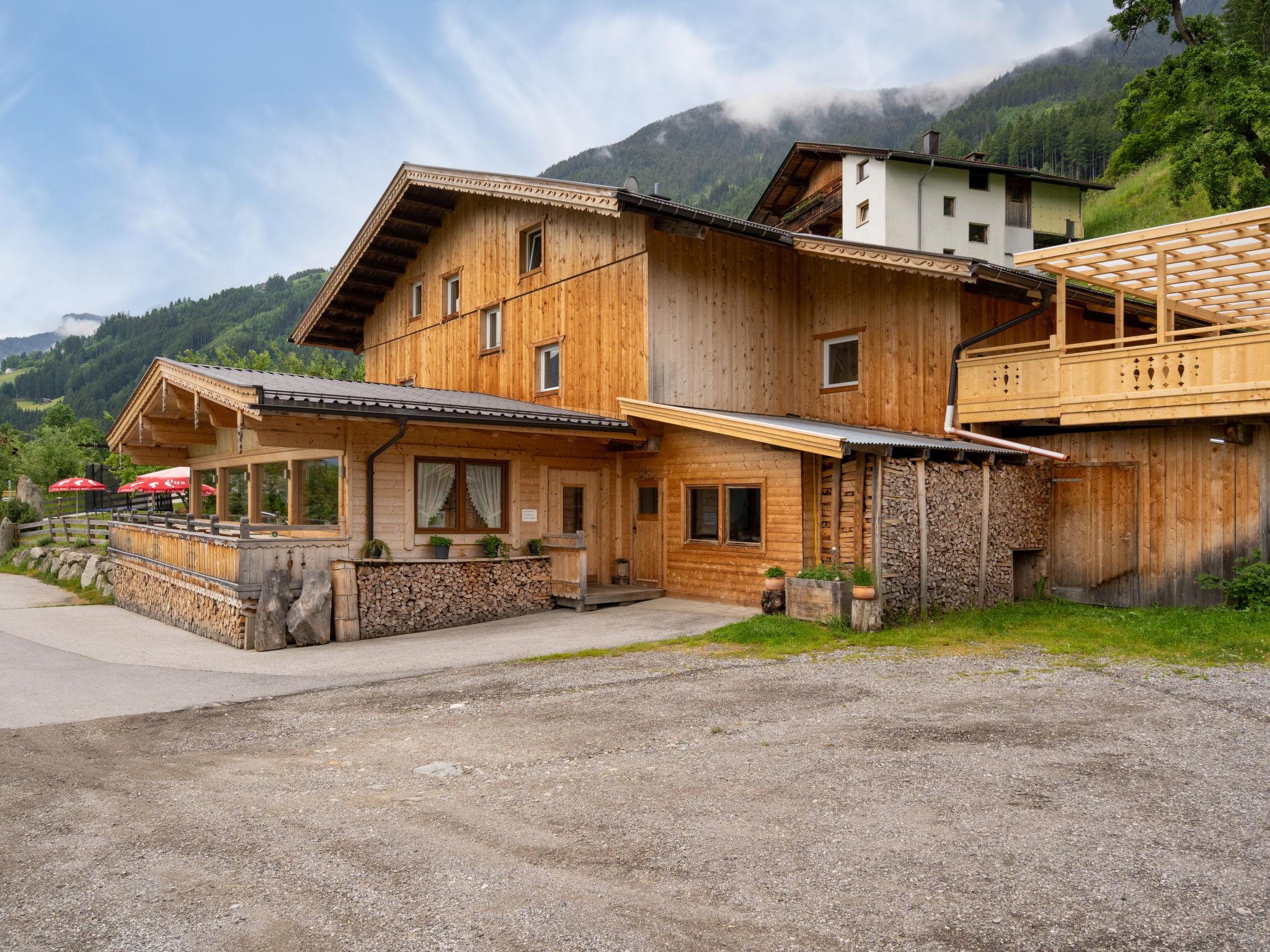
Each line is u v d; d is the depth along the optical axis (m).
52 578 22.38
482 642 11.85
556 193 15.37
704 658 9.99
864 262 14.67
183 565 14.44
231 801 5.61
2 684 9.74
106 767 6.48
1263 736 6.41
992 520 13.45
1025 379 13.73
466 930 3.74
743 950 3.52
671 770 5.91
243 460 16.78
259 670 10.41
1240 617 11.01
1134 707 7.31
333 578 12.62
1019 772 5.64
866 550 12.01
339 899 4.08
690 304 15.73
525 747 6.66
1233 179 28.39
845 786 5.47
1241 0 45.69
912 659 9.57
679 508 15.23
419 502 13.99
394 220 20.20
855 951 3.48
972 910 3.80
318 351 49.00
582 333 16.44
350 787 5.85
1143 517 13.48
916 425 15.30
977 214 40.44
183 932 3.79
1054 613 12.55
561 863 4.44
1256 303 14.96
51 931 3.83
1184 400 11.93
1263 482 12.23
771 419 15.02
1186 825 4.73
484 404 14.79
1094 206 49.31
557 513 15.76
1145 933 3.58
